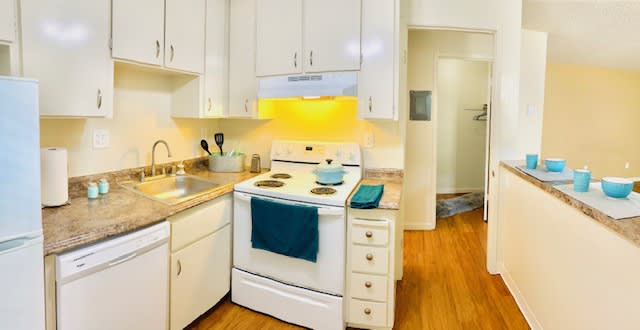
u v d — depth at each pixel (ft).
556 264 5.85
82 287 4.41
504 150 8.87
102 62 5.57
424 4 8.19
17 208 3.38
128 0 5.92
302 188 7.14
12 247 3.37
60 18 4.98
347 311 6.72
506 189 8.64
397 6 6.95
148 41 6.33
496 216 9.01
